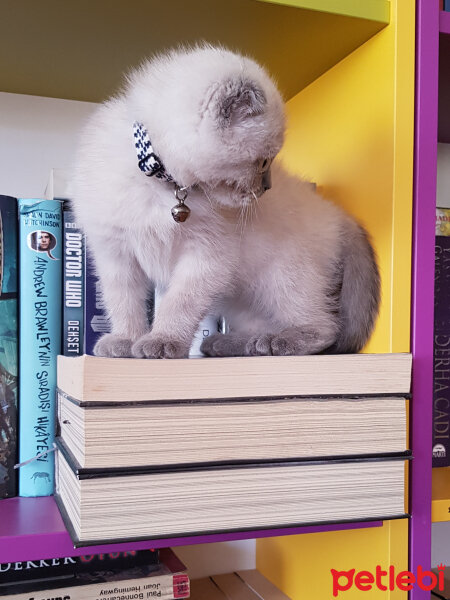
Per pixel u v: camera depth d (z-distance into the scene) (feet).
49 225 2.37
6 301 2.31
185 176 2.07
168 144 2.01
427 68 2.22
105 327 2.46
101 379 1.62
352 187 2.53
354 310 2.41
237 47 2.53
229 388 1.75
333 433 1.86
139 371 1.65
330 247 2.56
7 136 3.03
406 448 1.96
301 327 2.53
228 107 1.97
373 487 1.90
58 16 2.22
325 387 1.85
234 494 1.75
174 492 1.69
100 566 2.28
